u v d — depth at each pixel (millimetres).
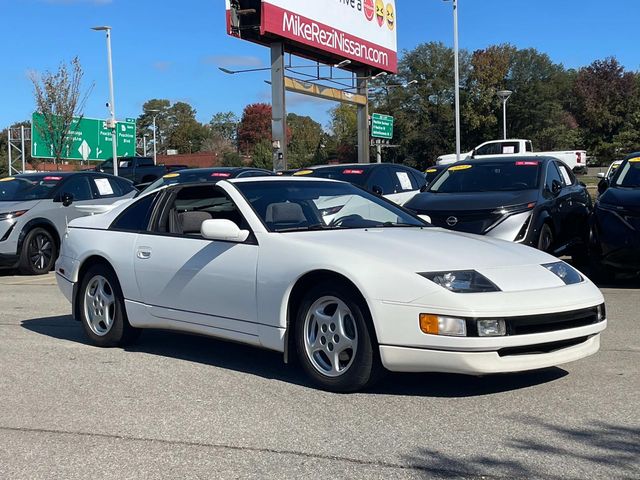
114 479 3732
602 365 5676
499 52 60938
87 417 4715
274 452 4035
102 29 35812
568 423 4383
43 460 4012
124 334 6547
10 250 12188
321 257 5000
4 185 13320
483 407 4715
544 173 10102
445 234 5695
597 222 9141
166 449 4129
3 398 5164
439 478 3637
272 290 5250
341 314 4980
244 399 5016
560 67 66562
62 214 12938
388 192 12492
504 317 4535
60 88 41438
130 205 6758
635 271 9055
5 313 8688
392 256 4914
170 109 106875
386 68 37406
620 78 63875
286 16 27906
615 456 3865
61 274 7117
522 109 61344
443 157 34375
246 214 5684
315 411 4707
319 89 31250
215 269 5648
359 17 34312
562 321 4754
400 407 4746
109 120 36500
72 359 6285
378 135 48438
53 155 42062
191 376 5648
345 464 3842
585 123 65500
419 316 4594
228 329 5609
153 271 6152
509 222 8961
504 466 3760
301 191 6191
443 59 61938
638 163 9883
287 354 5238
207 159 77000
